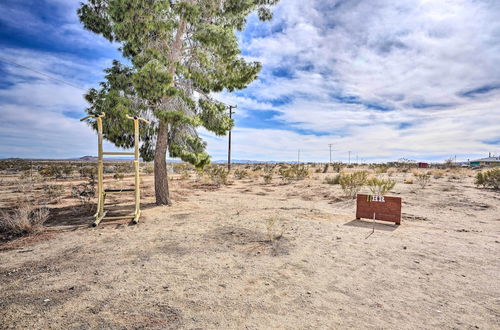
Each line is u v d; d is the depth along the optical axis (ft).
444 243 19.30
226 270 13.82
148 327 8.74
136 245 17.88
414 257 16.26
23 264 14.43
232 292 11.40
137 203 26.30
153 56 30.19
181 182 67.82
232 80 37.22
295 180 74.84
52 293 11.07
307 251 17.10
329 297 11.14
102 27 32.14
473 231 23.24
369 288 12.07
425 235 21.53
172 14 31.35
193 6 29.27
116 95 30.81
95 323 8.93
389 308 10.33
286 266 14.53
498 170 55.06
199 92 37.22
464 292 11.81
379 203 26.23
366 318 9.58
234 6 34.01
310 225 24.35
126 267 14.03
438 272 14.02
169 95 30.19
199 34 30.78
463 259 16.01
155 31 30.94
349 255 16.49
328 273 13.70
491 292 11.84
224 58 33.24
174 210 30.86
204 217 27.27
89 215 27.68
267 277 13.04
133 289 11.51
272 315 9.65
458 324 9.31
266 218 26.96
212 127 37.22
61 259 15.19
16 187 54.80
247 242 18.75
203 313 9.68
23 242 18.54
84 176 84.84
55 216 27.14
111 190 26.22
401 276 13.46
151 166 130.11
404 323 9.31
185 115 31.12
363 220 27.25
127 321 9.07
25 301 10.39
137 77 27.55
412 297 11.28
